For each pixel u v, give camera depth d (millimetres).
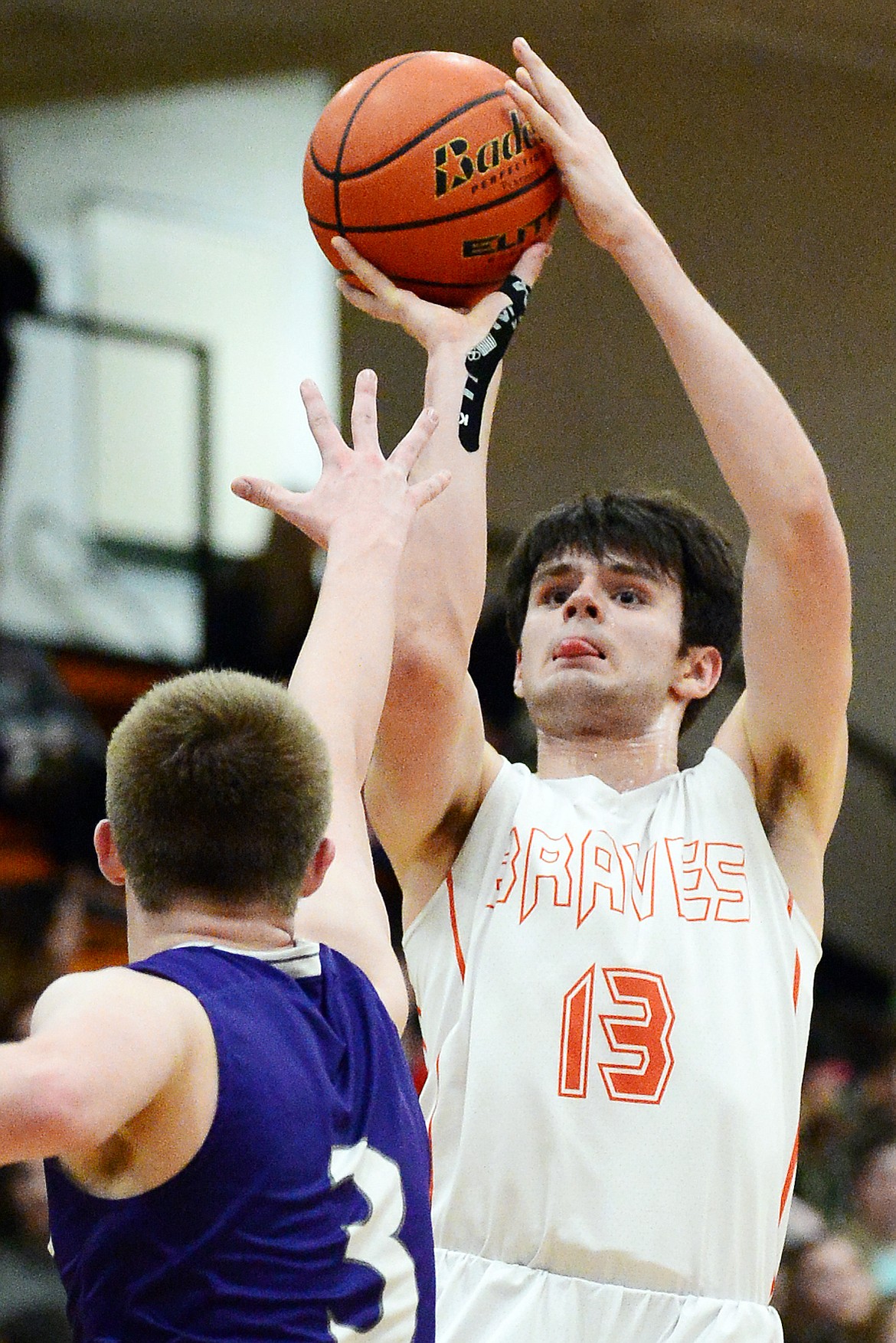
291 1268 4688
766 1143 6953
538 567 8133
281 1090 4801
